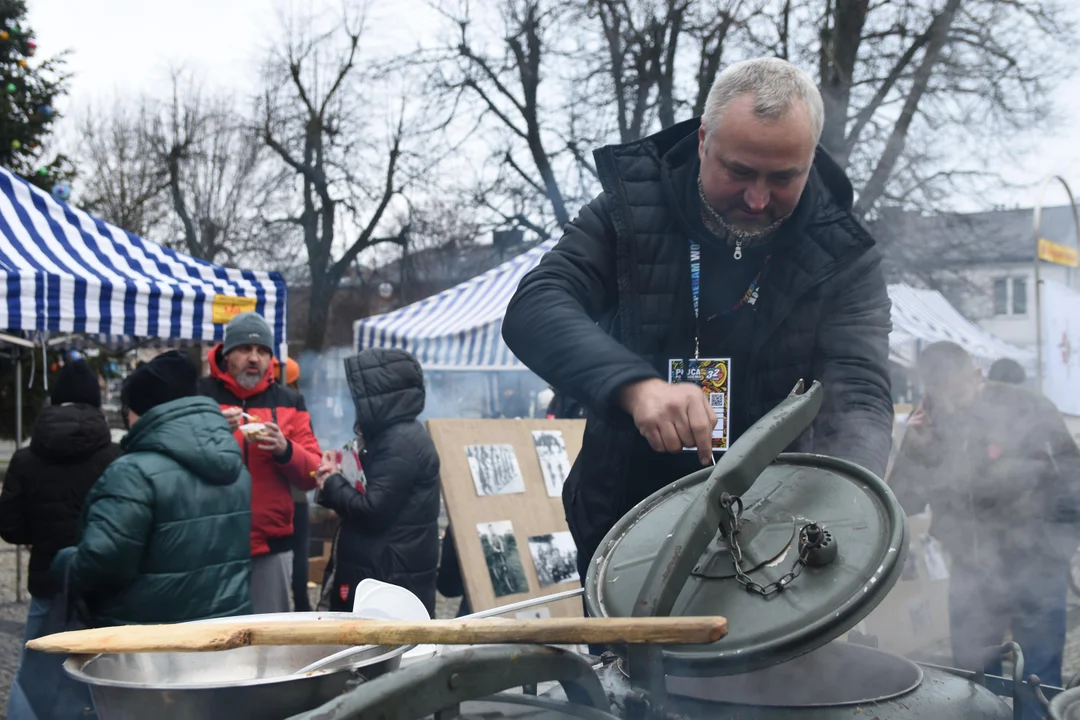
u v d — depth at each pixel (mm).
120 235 4355
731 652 876
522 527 3592
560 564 3637
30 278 3727
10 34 9133
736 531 985
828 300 1481
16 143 9016
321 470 3084
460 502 3455
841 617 865
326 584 3182
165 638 800
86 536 2158
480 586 3369
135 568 2189
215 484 2334
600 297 1526
